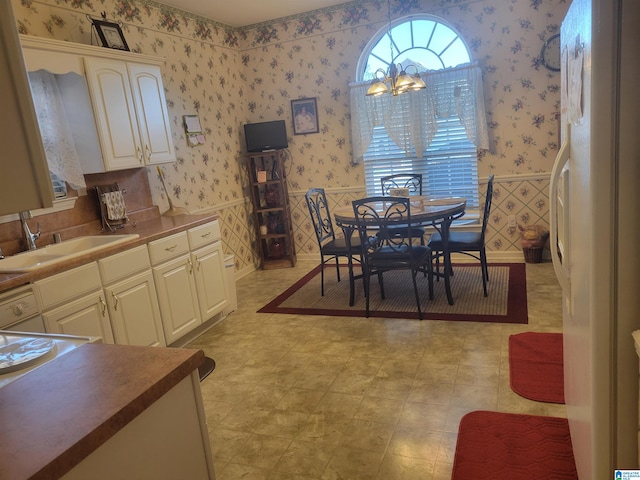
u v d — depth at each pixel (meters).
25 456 0.84
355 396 2.47
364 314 3.60
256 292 4.45
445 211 3.42
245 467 1.99
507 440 2.00
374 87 3.51
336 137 5.02
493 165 4.52
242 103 5.22
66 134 2.98
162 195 4.01
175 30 4.21
